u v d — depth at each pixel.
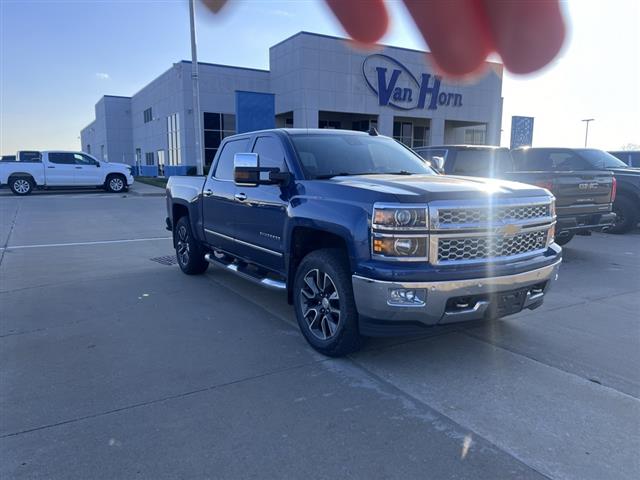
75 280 6.95
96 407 3.36
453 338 4.61
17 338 4.66
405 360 4.13
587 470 2.66
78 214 15.18
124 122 56.56
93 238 10.77
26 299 5.97
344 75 30.22
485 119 35.47
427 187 3.79
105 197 21.69
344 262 4.04
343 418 3.21
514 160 10.45
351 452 2.84
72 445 2.92
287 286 4.66
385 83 31.38
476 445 2.90
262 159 5.34
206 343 4.53
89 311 5.50
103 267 7.82
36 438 2.99
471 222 3.68
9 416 3.24
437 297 3.54
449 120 34.62
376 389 3.61
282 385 3.68
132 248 9.57
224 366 4.02
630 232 11.39
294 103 30.39
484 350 4.33
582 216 8.20
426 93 32.75
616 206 11.05
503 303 3.88
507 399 3.45
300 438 2.98
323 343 4.17
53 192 24.88
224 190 5.90
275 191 4.86
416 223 3.53
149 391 3.59
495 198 3.79
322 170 4.73
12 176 22.41
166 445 2.91
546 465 2.71
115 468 2.70
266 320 5.19
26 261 8.27
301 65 29.22
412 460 2.76
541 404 3.38
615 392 3.54
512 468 2.68
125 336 4.71
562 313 5.35
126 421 3.18
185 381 3.75
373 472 2.66
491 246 3.79
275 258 4.97
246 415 3.25
